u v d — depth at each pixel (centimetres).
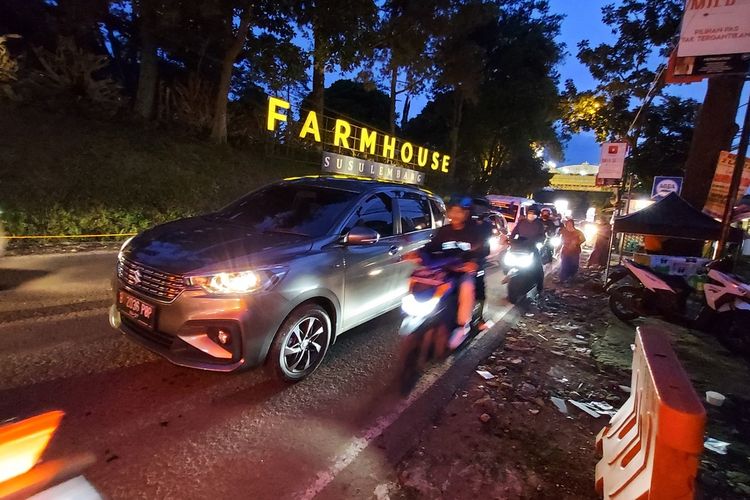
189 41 1422
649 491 183
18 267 638
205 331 297
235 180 1347
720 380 432
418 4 1819
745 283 510
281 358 331
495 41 2575
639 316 637
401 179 1906
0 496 213
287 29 1429
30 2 1349
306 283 336
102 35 1573
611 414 351
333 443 283
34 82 1138
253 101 1783
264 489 235
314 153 1847
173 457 254
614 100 1958
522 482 260
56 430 267
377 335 486
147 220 995
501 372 422
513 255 730
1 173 844
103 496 220
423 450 285
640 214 680
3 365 338
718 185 716
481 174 3062
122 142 1176
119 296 332
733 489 267
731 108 731
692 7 514
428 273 397
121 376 339
